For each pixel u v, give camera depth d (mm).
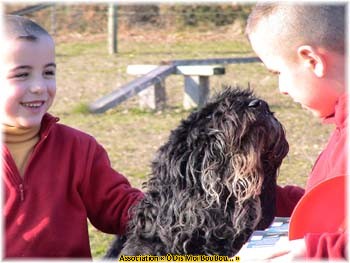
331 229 3299
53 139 4301
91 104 13242
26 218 4152
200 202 3971
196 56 20859
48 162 4246
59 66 18688
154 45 23109
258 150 3971
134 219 4188
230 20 25391
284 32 3379
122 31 24969
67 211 4270
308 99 3424
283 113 12930
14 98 4113
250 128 3969
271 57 3480
